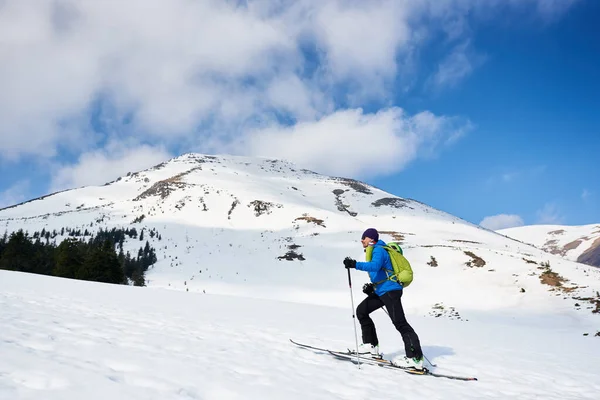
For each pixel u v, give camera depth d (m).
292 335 8.86
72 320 7.48
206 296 18.81
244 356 5.97
